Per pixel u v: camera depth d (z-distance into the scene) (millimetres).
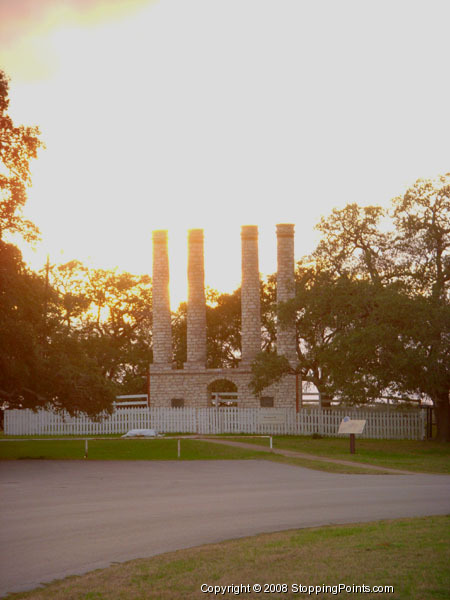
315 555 12305
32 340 37375
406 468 31312
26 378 38250
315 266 52625
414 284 45906
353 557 12078
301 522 16219
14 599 10422
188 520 16594
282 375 53875
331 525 15672
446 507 18500
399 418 49750
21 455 36312
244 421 53781
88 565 12336
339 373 43438
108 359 79188
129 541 14234
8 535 14961
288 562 11867
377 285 45094
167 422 54531
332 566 11523
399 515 17172
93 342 75750
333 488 22875
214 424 54031
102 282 81688
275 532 14836
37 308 38562
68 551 13414
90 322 81188
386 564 11570
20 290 36844
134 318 83438
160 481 24875
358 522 16047
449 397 47312
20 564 12477
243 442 44344
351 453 37906
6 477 26141
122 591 10516
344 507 18547
